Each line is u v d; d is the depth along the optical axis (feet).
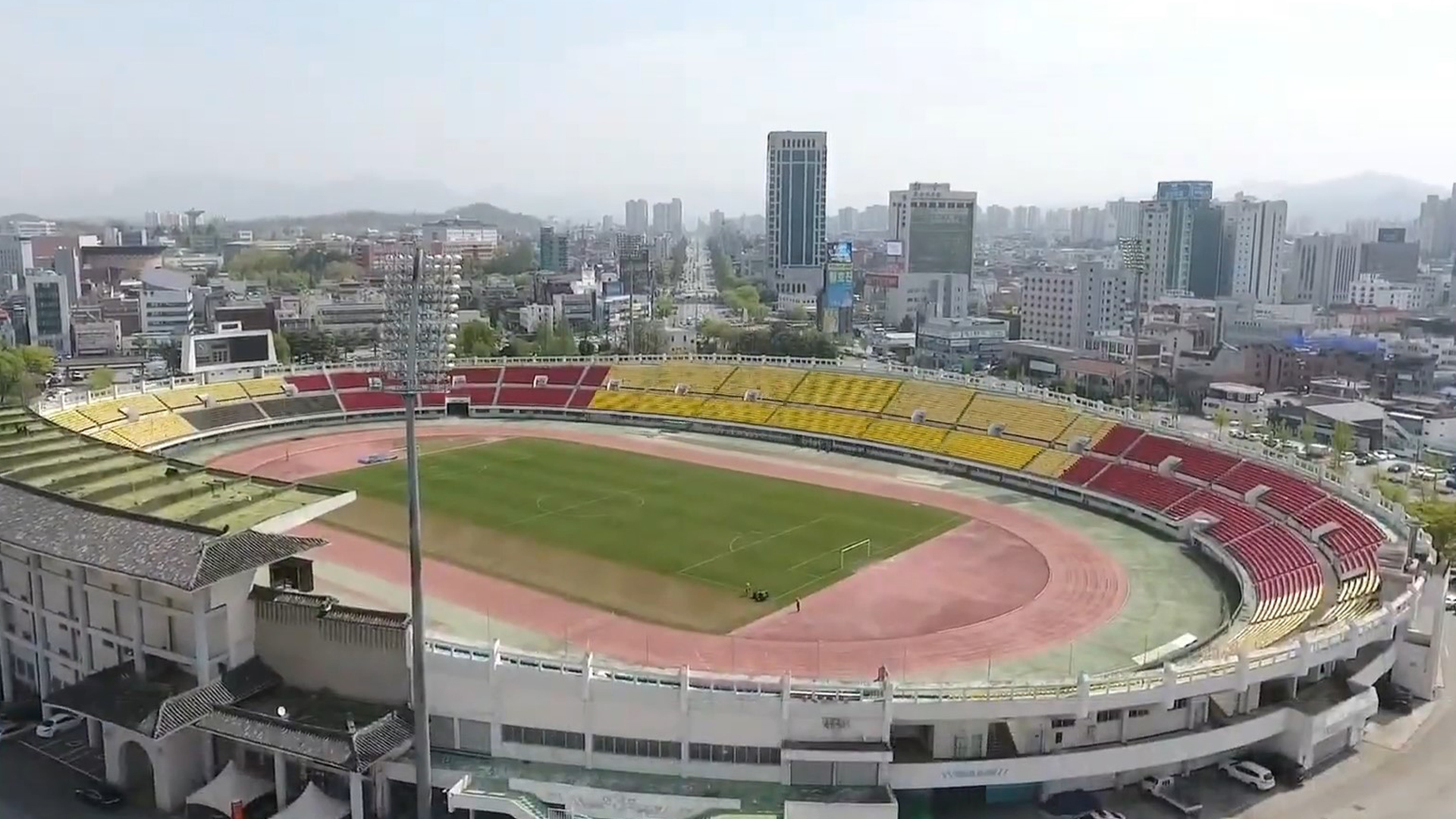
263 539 230.48
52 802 216.95
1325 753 239.50
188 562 216.33
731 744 208.54
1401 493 424.05
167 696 218.59
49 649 252.21
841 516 409.28
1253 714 231.09
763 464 499.10
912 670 268.21
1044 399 516.32
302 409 593.42
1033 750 217.77
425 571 335.47
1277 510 377.30
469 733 217.56
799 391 586.45
